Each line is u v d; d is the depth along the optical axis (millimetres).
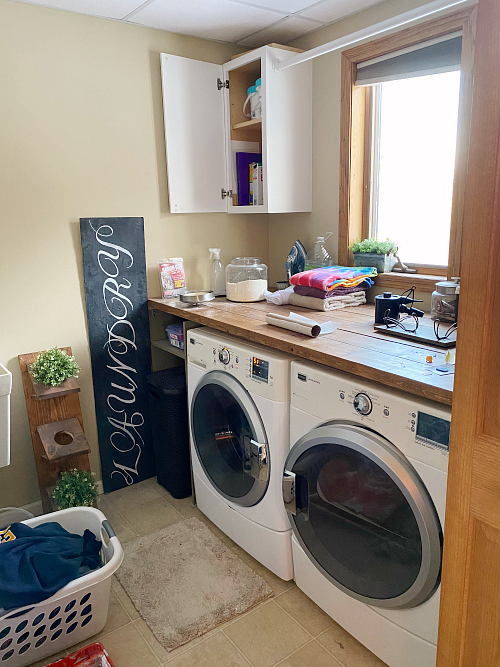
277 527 1944
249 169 2832
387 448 1436
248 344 2041
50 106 2262
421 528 1357
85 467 2453
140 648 1741
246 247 3025
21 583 1587
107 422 2666
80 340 2525
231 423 2139
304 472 1727
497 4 882
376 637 1613
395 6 2146
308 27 2473
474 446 1057
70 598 1646
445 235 2248
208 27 2463
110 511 2535
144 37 2455
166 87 2521
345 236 2562
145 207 2609
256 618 1857
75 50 2283
